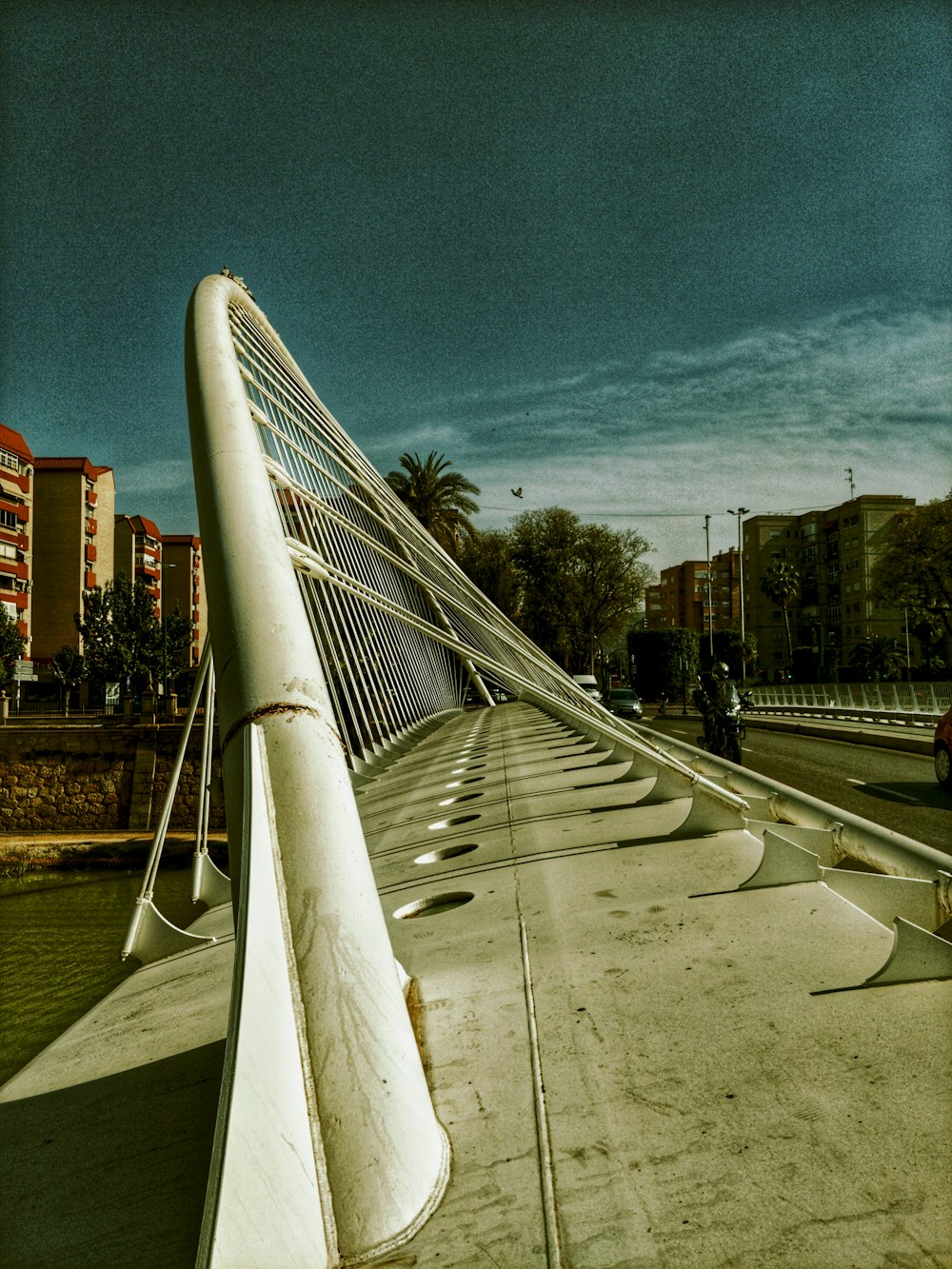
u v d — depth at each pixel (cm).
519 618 5462
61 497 5922
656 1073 220
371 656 1344
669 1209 168
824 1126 188
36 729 3112
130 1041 349
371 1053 195
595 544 5425
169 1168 214
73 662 4956
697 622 11056
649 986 273
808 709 3947
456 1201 178
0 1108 310
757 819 474
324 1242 162
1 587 5169
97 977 1611
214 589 324
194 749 3095
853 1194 166
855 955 277
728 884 372
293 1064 187
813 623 8881
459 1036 259
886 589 4694
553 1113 208
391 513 1041
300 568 559
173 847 2742
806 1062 215
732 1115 197
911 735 1892
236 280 898
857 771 1366
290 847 236
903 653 7425
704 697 1341
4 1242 199
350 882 231
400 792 991
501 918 376
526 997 280
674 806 564
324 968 208
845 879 314
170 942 527
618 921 343
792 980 265
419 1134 187
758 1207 165
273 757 258
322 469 864
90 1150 242
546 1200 175
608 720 970
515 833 571
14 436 5328
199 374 479
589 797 659
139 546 7288
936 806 965
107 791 3112
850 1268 147
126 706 3916
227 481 374
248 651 291
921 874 288
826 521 8800
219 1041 302
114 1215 199
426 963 334
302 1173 168
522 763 979
